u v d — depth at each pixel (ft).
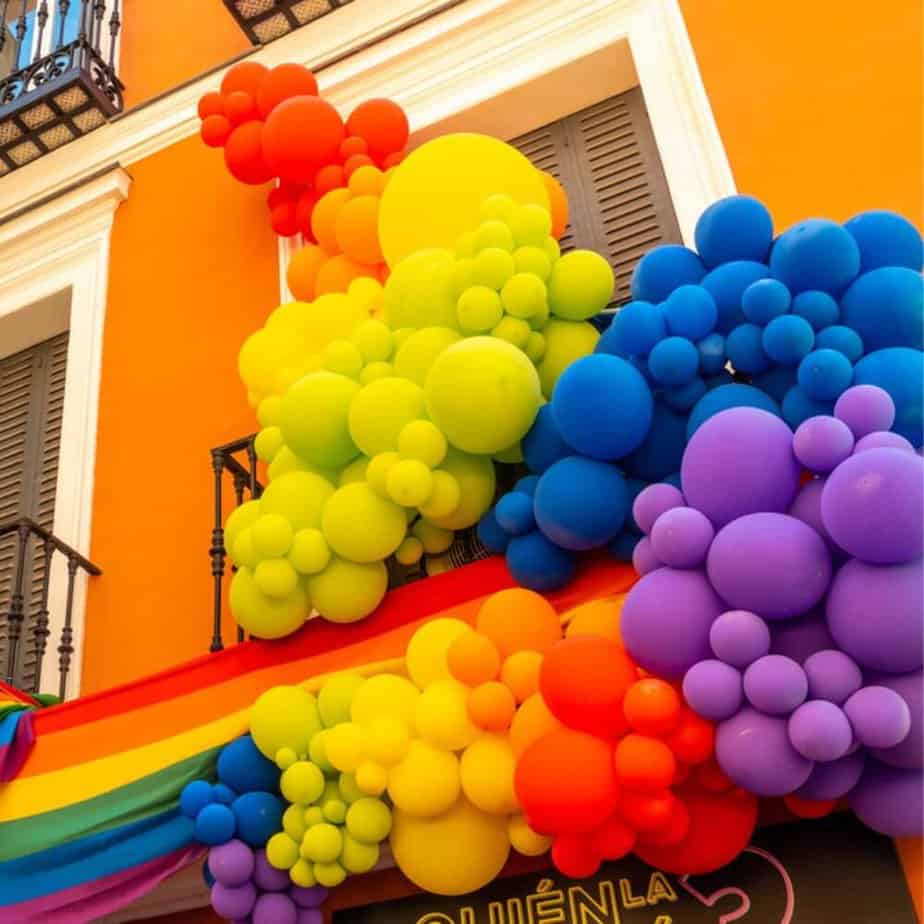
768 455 6.77
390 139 12.16
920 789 6.61
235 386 14.02
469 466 8.69
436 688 7.79
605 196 13.66
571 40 14.12
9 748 9.64
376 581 8.96
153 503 13.69
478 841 7.75
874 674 6.39
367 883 9.74
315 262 11.91
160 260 15.69
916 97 11.75
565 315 8.98
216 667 9.52
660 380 7.80
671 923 8.30
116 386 14.89
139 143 16.96
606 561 8.47
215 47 17.54
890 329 7.33
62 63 17.74
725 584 6.51
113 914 10.79
